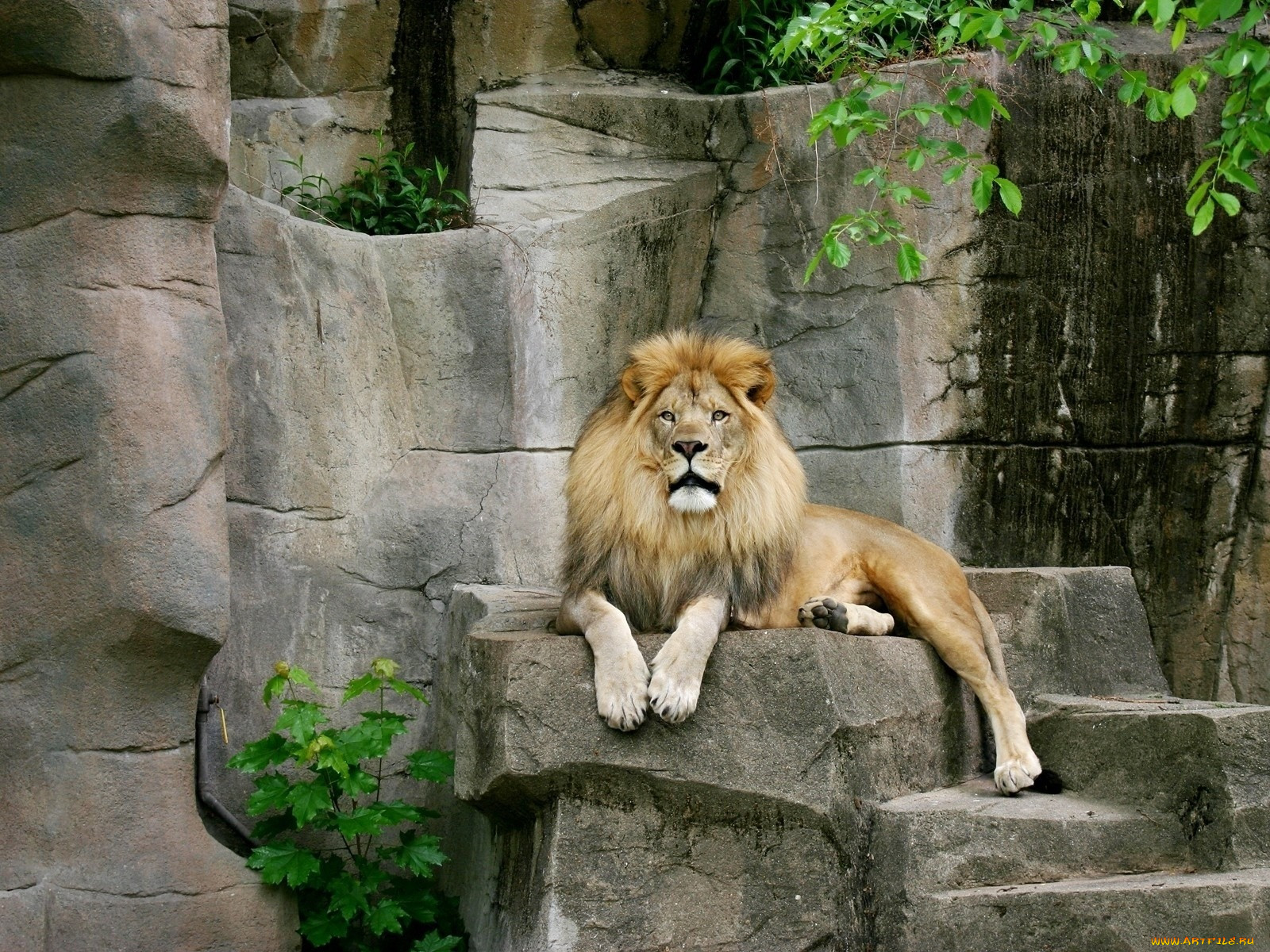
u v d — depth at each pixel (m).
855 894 7.58
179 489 7.94
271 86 11.64
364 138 11.79
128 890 7.90
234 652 9.42
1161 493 10.91
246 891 8.23
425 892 8.95
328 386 10.02
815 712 7.54
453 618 9.84
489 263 10.52
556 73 11.80
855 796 7.66
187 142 7.95
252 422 9.56
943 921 7.29
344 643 9.91
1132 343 10.82
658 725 7.46
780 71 11.73
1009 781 8.05
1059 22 9.10
